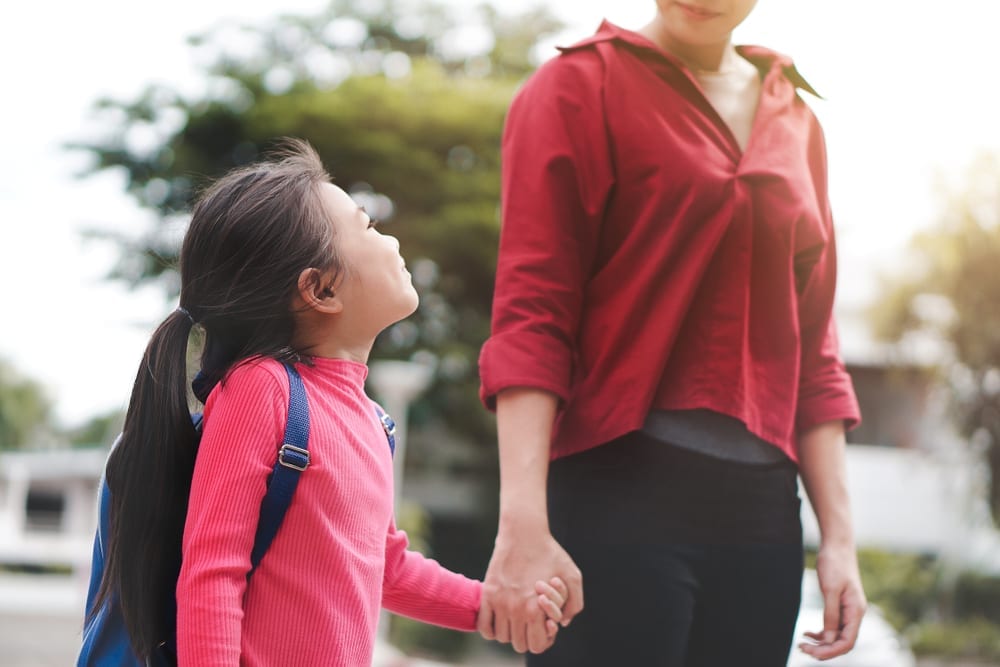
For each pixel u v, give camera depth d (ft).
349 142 62.03
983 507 52.90
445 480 69.97
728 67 5.86
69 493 109.09
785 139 5.59
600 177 5.46
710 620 5.35
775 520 5.40
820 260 5.74
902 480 61.31
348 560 4.48
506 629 5.18
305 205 4.72
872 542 61.36
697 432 5.30
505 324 5.41
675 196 5.33
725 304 5.34
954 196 51.55
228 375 4.52
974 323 50.93
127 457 4.49
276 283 4.62
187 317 4.65
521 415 5.26
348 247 4.78
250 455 4.36
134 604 4.36
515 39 71.26
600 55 5.59
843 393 5.90
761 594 5.35
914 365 52.90
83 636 4.49
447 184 63.62
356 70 67.00
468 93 64.59
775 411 5.43
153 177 63.62
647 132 5.39
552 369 5.29
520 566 5.14
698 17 5.39
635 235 5.39
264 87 64.54
